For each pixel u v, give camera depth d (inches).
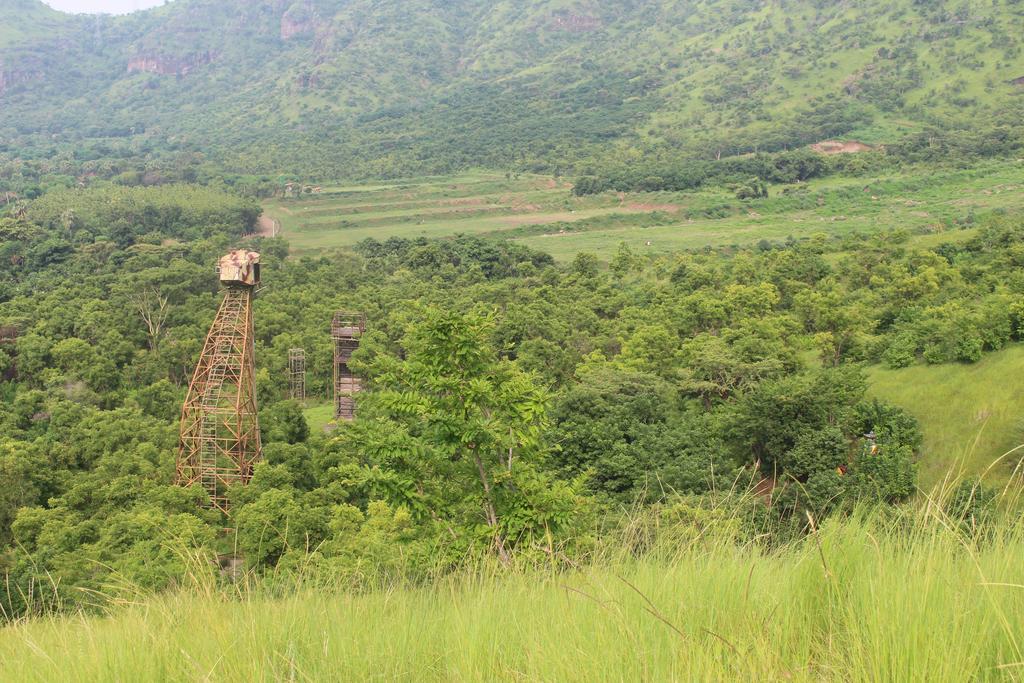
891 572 200.4
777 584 223.5
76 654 243.0
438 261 3676.2
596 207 5890.8
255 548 1026.7
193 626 248.1
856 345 1903.3
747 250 3737.7
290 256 4483.3
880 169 6127.0
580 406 1333.7
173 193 5064.0
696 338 1994.3
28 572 745.6
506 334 2234.3
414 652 217.0
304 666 214.4
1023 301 1688.0
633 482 1066.1
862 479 802.8
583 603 231.0
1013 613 179.9
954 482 253.1
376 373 547.5
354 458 1542.8
